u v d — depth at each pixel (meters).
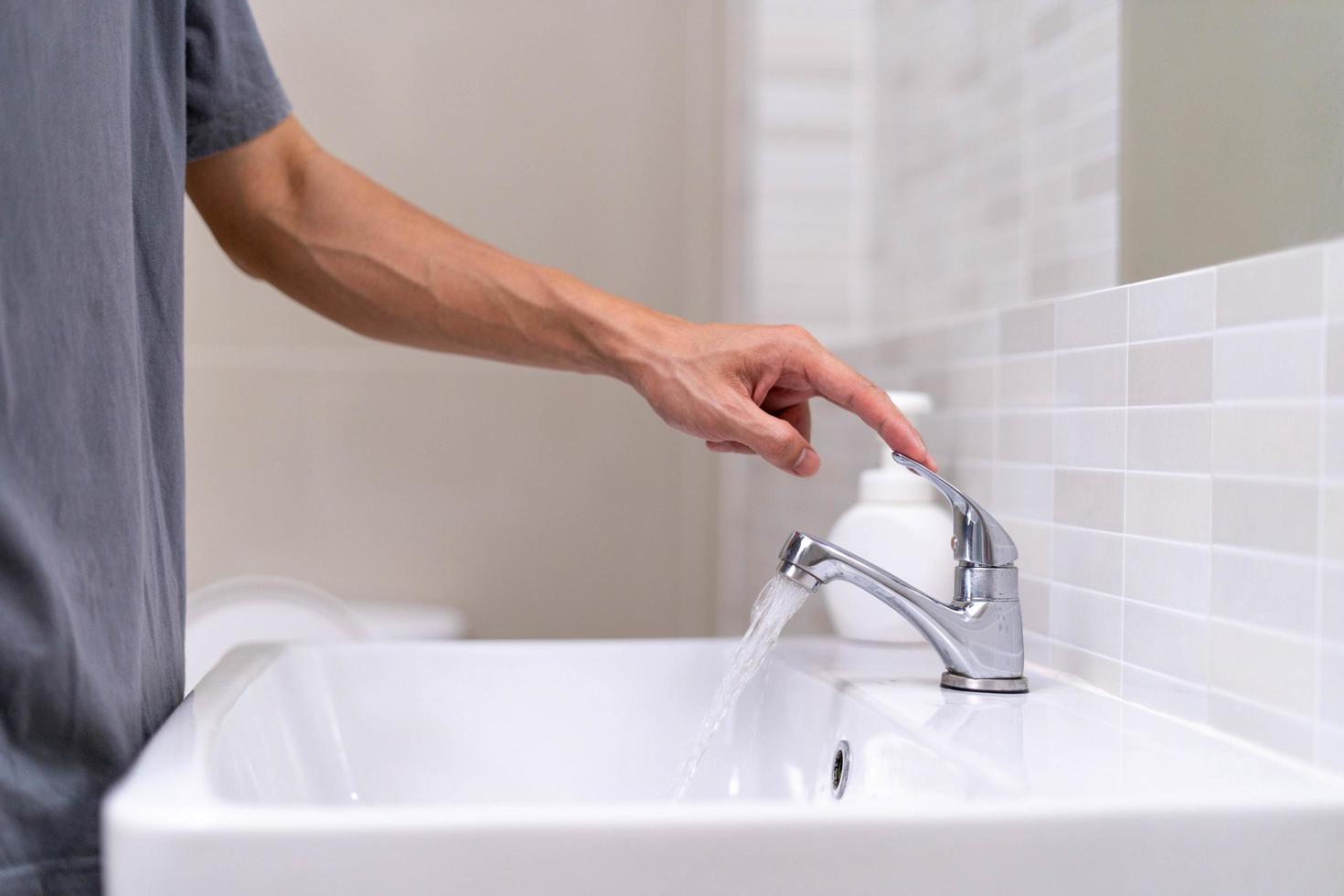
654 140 1.75
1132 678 0.64
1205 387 0.59
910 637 0.84
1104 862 0.43
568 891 0.39
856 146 1.40
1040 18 0.90
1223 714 0.56
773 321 1.39
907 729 0.57
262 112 0.80
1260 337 0.55
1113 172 0.77
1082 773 0.49
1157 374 0.63
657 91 1.75
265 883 0.38
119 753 0.57
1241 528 0.56
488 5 1.73
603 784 0.79
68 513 0.56
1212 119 0.64
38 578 0.52
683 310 1.75
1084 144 0.82
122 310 0.60
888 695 0.65
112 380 0.59
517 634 1.73
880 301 1.34
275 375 1.68
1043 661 0.75
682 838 0.40
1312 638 0.50
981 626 0.66
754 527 1.57
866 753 0.62
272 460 1.68
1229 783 0.47
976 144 1.04
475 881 0.39
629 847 0.40
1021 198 0.94
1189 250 0.66
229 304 1.67
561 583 1.73
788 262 1.39
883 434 0.69
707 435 0.73
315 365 1.69
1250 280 0.55
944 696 0.65
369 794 0.76
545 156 1.74
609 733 0.80
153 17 0.68
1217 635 0.57
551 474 1.74
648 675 0.82
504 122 1.73
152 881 0.38
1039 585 0.76
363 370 1.70
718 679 0.82
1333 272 0.50
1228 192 0.62
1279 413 0.53
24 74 0.54
